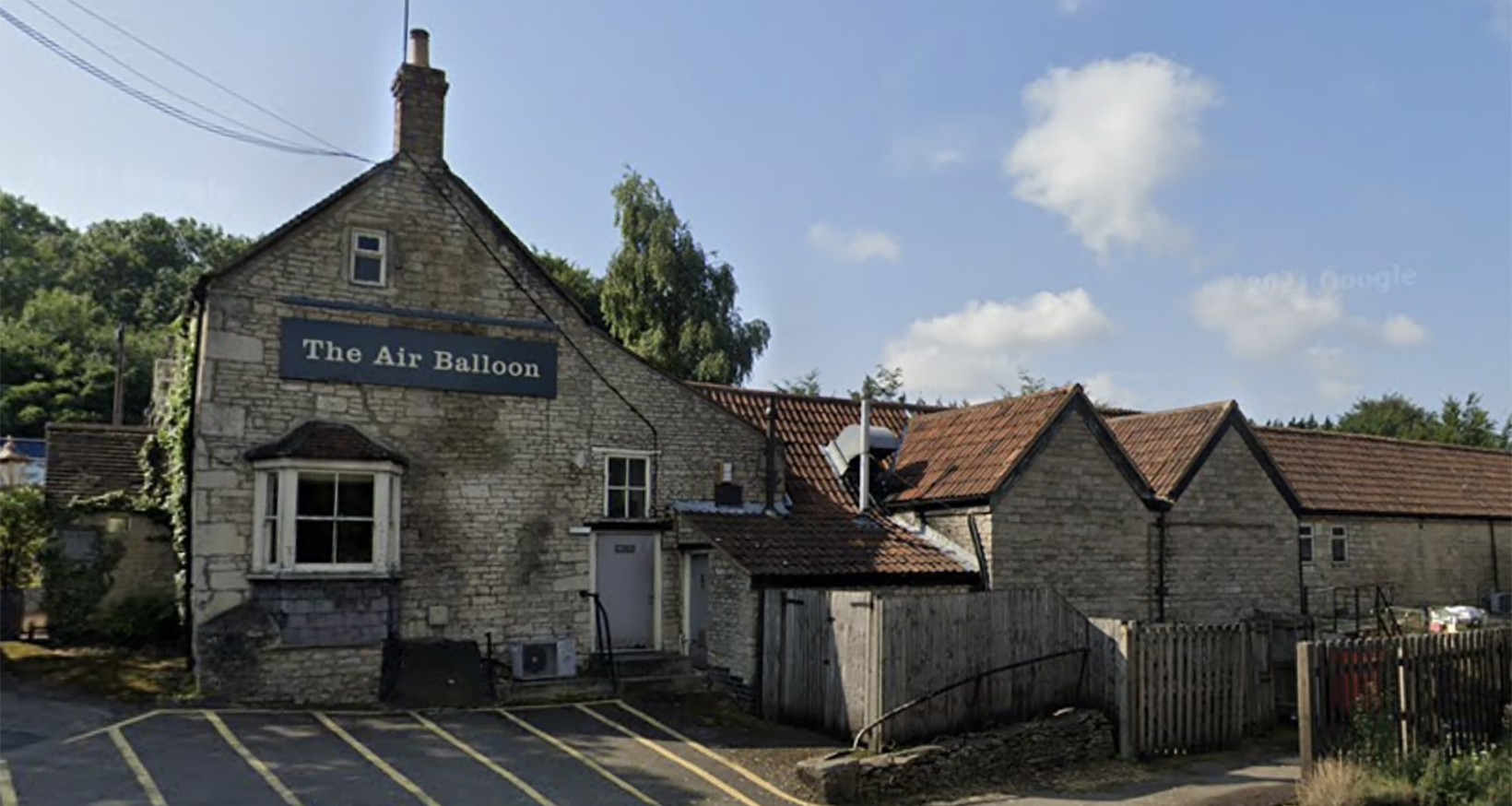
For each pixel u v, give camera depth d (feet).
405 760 42.86
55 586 66.85
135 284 258.57
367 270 58.49
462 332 60.23
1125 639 49.73
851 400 80.89
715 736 49.96
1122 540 68.03
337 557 54.80
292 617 53.11
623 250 145.07
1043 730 47.16
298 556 53.88
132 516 69.62
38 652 60.08
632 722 52.08
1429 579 103.45
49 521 67.67
